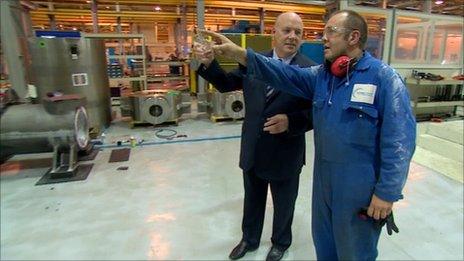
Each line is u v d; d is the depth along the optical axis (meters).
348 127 1.15
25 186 2.84
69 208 2.45
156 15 6.65
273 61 1.33
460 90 5.90
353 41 1.14
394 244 2.01
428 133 4.31
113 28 7.94
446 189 2.82
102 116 4.65
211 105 5.22
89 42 4.21
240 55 1.29
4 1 4.32
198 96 5.51
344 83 1.17
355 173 1.16
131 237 2.07
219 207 2.48
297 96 1.46
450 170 3.28
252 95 1.61
